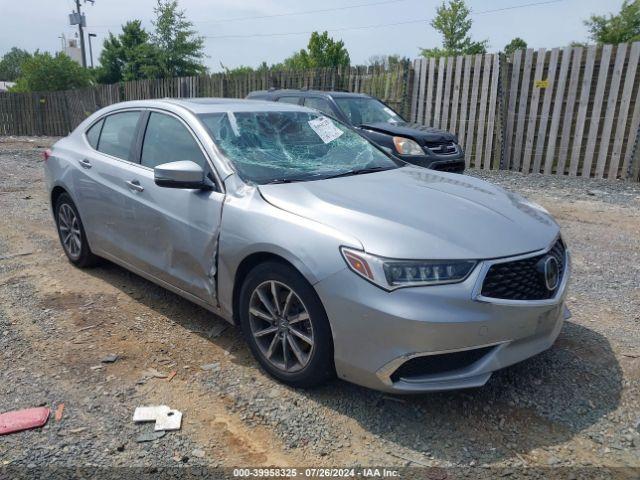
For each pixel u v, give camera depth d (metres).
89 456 2.82
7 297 4.77
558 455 2.84
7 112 23.11
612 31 28.20
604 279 5.24
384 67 13.22
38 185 10.02
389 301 2.85
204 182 3.77
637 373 3.57
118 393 3.36
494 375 3.53
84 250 5.27
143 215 4.26
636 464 2.78
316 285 3.05
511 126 11.48
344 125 4.93
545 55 10.76
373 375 2.95
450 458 2.82
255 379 3.51
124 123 4.81
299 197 3.45
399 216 3.21
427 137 8.74
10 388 3.40
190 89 18.05
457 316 2.82
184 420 3.11
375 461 2.80
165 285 4.28
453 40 31.38
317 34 36.66
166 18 33.38
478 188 3.99
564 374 3.55
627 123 10.14
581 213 7.88
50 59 38.00
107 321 4.32
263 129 4.30
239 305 3.63
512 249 3.06
